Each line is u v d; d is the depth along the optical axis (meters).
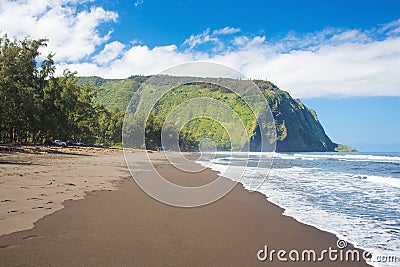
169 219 7.36
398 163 36.75
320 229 7.09
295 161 38.88
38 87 42.31
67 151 37.44
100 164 22.09
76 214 7.25
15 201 8.19
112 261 4.65
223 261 4.96
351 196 11.83
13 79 36.78
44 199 8.70
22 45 39.38
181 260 4.89
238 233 6.52
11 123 38.62
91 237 5.67
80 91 57.38
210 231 6.54
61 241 5.36
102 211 7.73
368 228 7.29
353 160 44.06
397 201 10.83
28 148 33.75
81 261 4.58
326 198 11.28
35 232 5.77
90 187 11.58
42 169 16.88
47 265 4.38
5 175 13.24
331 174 21.44
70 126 53.94
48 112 43.34
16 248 4.95
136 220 7.08
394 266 5.12
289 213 8.67
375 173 23.22
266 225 7.27
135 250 5.15
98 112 61.50
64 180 12.88
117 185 12.44
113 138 59.53
